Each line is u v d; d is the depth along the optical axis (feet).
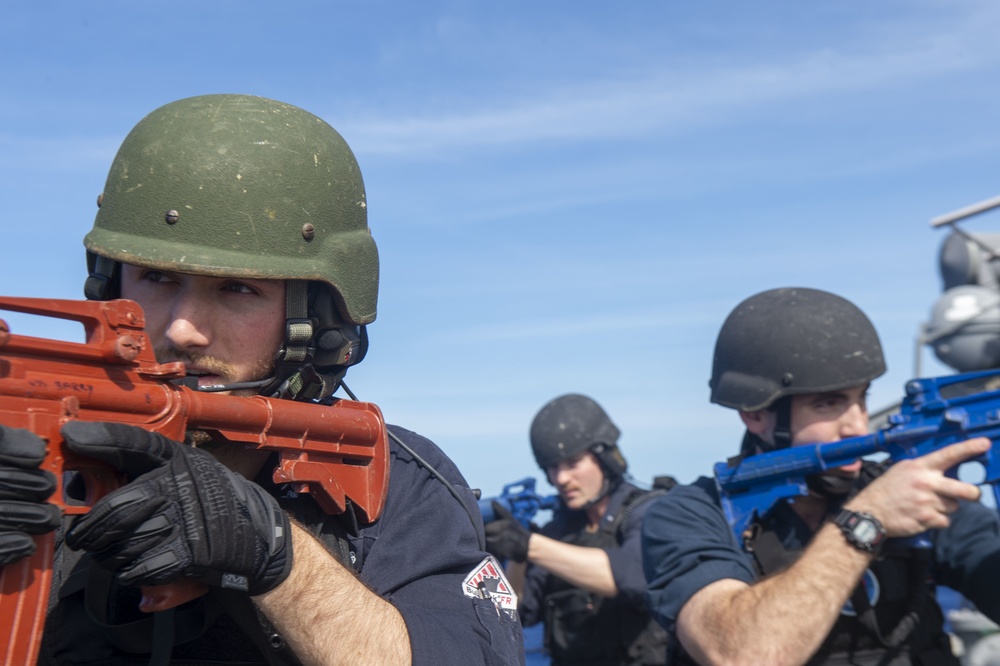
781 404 11.30
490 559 5.96
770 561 10.73
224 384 5.61
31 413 4.14
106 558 4.25
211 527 4.38
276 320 5.80
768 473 10.85
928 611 10.55
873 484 9.99
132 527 4.21
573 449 19.56
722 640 9.84
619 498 19.21
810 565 9.72
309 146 6.12
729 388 11.62
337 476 5.64
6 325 4.09
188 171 5.72
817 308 11.37
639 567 17.65
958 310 17.66
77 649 5.28
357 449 5.78
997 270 18.02
